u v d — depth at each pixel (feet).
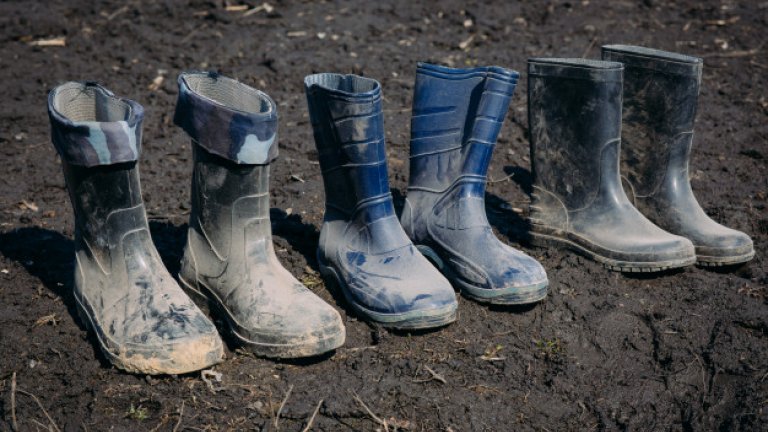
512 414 8.50
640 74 11.13
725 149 14.60
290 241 11.10
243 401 8.30
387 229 9.43
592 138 10.60
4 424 8.04
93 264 8.68
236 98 9.03
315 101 9.25
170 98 15.72
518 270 9.57
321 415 8.25
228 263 8.88
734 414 8.57
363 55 17.72
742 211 12.48
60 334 9.05
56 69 16.71
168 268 10.19
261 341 8.57
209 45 17.99
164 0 20.13
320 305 8.66
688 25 20.06
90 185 8.30
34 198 12.29
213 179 8.66
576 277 10.59
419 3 20.71
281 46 18.01
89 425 8.00
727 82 17.35
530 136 11.16
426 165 10.20
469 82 9.84
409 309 8.98
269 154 8.54
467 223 9.87
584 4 21.08
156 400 8.20
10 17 18.76
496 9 20.49
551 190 11.12
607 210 10.79
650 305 10.17
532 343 9.45
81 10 19.47
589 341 9.58
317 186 12.89
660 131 11.16
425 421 8.29
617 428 8.50
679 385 9.02
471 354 9.16
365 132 9.05
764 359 9.25
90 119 9.01
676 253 10.37
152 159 13.65
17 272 10.18
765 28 19.95
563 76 10.55
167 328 8.20
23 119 14.74
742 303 10.18
